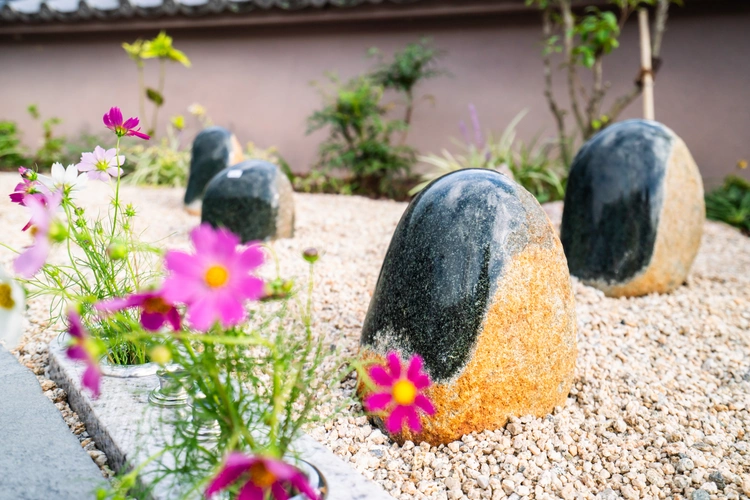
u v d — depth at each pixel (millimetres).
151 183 7582
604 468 1958
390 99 7570
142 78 8805
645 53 5465
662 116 6777
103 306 1114
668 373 2680
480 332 1922
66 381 2188
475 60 7270
